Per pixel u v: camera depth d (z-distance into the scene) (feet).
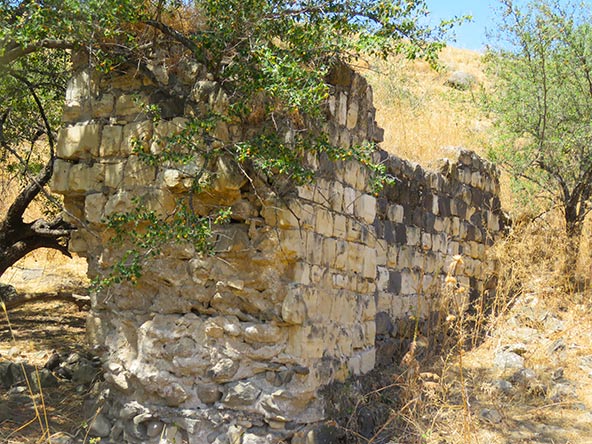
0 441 18.02
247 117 17.76
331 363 19.45
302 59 17.74
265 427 17.72
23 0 17.69
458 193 30.99
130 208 18.44
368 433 19.60
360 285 21.61
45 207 30.89
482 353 27.37
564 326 29.63
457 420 20.70
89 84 19.33
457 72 74.79
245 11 17.43
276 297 17.79
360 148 18.80
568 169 36.32
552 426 21.52
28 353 25.73
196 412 17.74
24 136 29.43
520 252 33.50
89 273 19.65
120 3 16.40
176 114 18.40
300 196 17.99
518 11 36.55
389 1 17.52
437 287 28.40
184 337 18.04
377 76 61.87
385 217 25.25
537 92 36.35
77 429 19.39
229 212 16.60
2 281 35.83
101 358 19.38
